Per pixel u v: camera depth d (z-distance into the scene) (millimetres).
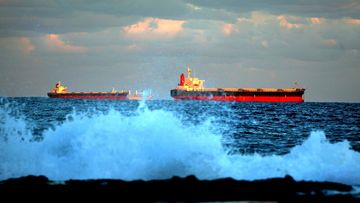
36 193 53938
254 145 105312
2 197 52406
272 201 52312
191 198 53000
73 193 54156
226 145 102312
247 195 54219
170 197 53250
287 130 156750
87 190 55312
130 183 58438
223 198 53125
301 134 141875
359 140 127312
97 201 51594
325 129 166375
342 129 168000
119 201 51656
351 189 57875
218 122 184250
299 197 53844
